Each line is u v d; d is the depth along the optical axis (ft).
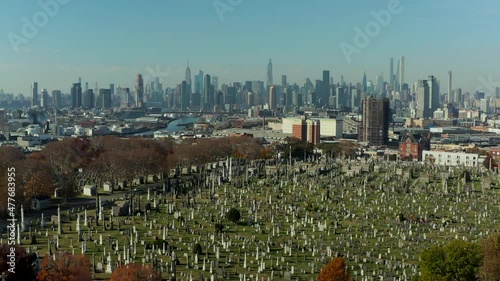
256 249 638.12
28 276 474.90
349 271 571.69
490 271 467.93
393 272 566.36
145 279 449.06
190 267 566.77
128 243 628.69
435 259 481.05
